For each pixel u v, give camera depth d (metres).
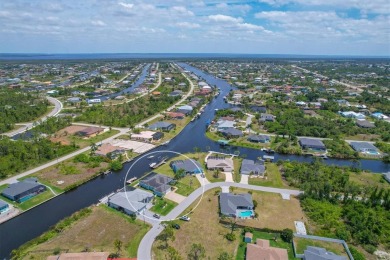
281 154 163.62
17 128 196.00
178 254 80.75
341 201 109.44
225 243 86.44
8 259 80.00
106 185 123.19
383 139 186.12
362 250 85.50
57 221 97.50
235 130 190.38
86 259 75.31
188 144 174.62
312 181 122.50
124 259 77.44
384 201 106.81
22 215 100.44
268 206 106.44
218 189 118.00
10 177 125.00
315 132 189.62
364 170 141.00
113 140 174.12
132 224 94.75
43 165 137.75
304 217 100.38
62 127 194.25
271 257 77.44
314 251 80.62
